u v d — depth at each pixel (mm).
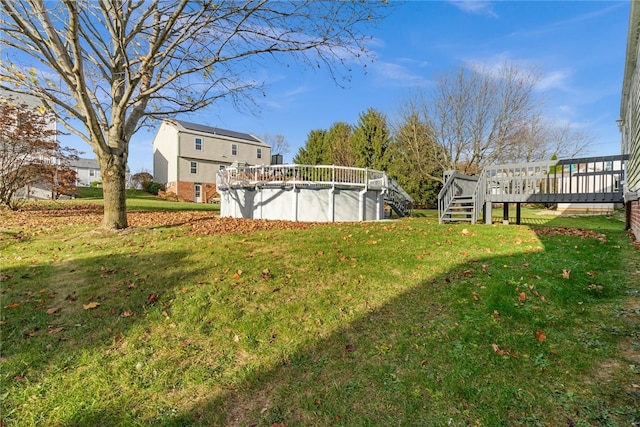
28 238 6828
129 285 4027
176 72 6715
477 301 3414
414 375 2324
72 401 2164
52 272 4559
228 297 3660
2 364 2529
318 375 2391
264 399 2186
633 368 2230
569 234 6934
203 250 5641
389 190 14875
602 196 7613
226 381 2363
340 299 3596
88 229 7809
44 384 2324
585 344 2566
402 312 3283
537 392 2080
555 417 1877
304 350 2705
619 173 7508
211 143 28688
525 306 3248
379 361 2514
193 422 2012
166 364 2559
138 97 6887
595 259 4719
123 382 2357
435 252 5363
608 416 1843
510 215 14578
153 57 6227
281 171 11977
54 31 6070
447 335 2811
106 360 2605
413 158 21078
